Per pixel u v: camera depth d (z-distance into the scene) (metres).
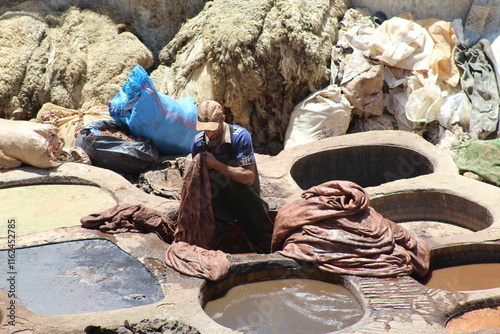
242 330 7.75
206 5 19.02
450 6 17.62
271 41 16.22
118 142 13.62
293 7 16.59
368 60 16.42
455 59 16.75
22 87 17.89
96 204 11.69
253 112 16.86
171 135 14.44
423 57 16.23
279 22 16.30
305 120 16.19
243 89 16.47
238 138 9.34
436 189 11.81
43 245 9.70
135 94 13.91
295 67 16.22
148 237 9.95
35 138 12.77
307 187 13.70
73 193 12.22
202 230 9.65
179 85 17.55
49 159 12.88
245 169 9.42
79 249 9.58
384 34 16.67
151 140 14.33
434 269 9.66
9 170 12.95
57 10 19.77
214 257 8.96
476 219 11.31
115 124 14.48
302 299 8.44
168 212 11.30
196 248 9.27
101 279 8.69
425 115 15.86
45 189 12.46
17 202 11.80
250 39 16.08
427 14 17.98
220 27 16.61
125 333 7.34
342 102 16.16
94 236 9.94
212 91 16.72
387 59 16.14
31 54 18.22
